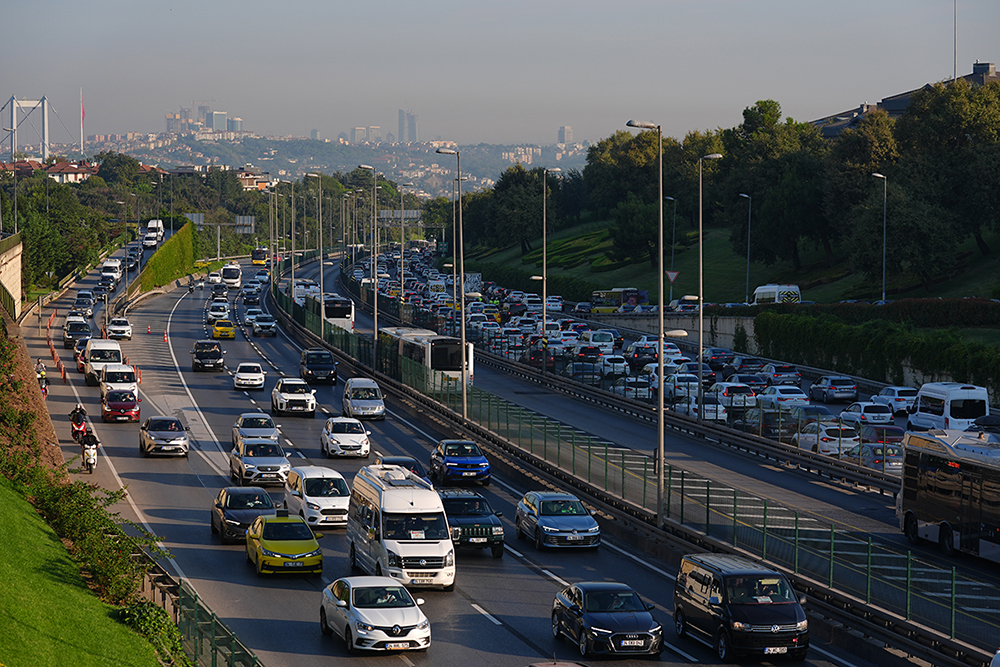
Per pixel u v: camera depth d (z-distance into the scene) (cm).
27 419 11506
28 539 7812
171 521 10462
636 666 6731
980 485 9138
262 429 13400
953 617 6650
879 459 12775
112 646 6400
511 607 8075
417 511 8575
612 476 11175
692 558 7512
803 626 6819
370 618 6812
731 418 15738
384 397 19312
